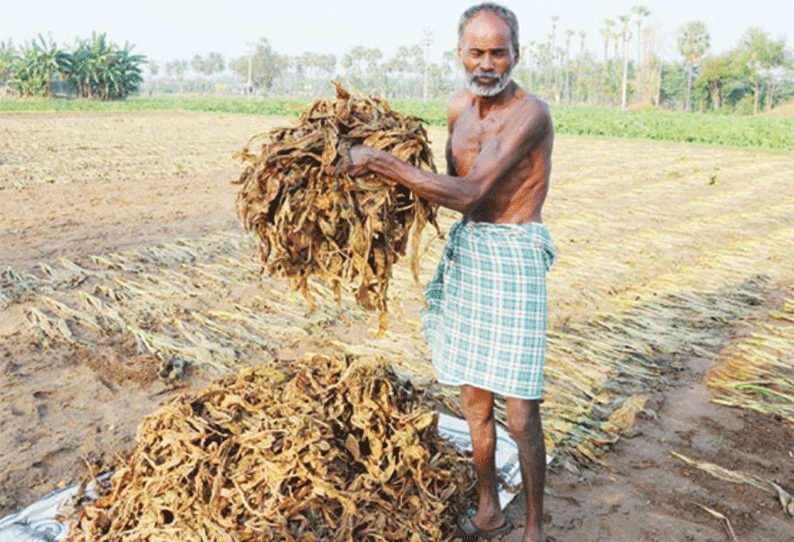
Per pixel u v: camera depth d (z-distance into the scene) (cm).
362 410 307
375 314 607
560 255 824
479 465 316
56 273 666
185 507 273
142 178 1334
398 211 281
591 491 364
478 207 296
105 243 809
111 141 2042
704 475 381
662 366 527
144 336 527
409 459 304
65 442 385
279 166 267
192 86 17650
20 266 694
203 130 2581
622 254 847
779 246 909
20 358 486
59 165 1450
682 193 1302
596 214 1073
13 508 328
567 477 376
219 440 296
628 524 337
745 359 541
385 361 335
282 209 270
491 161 271
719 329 609
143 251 763
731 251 877
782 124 3309
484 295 290
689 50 8894
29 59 6134
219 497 272
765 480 376
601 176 1490
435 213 287
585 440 408
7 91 6475
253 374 335
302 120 279
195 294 632
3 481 346
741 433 429
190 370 486
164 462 289
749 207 1180
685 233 972
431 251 813
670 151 2120
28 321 545
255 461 282
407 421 310
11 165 1412
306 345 539
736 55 8419
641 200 1216
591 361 528
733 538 328
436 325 320
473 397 307
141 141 2067
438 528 300
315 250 282
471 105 296
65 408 423
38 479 350
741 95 8812
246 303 622
